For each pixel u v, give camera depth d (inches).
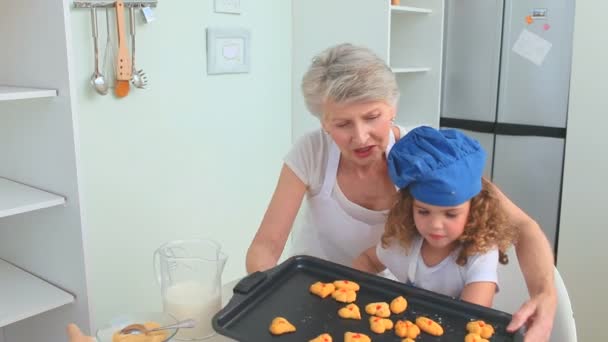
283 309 38.5
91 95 75.4
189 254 45.0
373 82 42.2
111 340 34.9
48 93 57.6
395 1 103.1
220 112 93.0
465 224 42.3
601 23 91.5
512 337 35.2
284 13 101.7
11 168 67.6
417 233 45.1
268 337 35.2
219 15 89.8
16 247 69.9
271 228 52.1
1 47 64.3
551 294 40.3
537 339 36.1
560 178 106.6
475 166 39.7
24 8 59.7
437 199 39.5
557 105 104.7
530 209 111.7
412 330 35.7
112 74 77.1
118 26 74.9
